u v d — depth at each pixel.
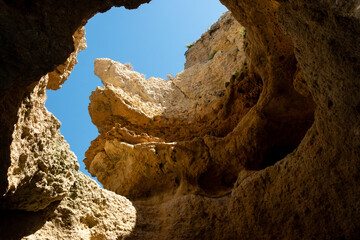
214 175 9.92
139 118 13.64
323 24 4.60
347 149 5.91
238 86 12.16
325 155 6.53
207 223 8.37
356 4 3.98
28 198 6.12
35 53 4.57
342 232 6.01
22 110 5.42
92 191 8.10
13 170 5.50
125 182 10.32
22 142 5.57
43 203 6.46
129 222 8.23
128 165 10.48
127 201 8.88
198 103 13.92
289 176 7.32
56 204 7.04
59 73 7.55
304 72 5.97
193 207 8.73
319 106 6.27
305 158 7.06
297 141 9.91
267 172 7.91
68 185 6.83
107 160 11.26
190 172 9.83
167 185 9.95
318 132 6.75
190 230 8.32
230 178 9.88
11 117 5.05
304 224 6.71
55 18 4.78
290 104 9.47
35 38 4.49
